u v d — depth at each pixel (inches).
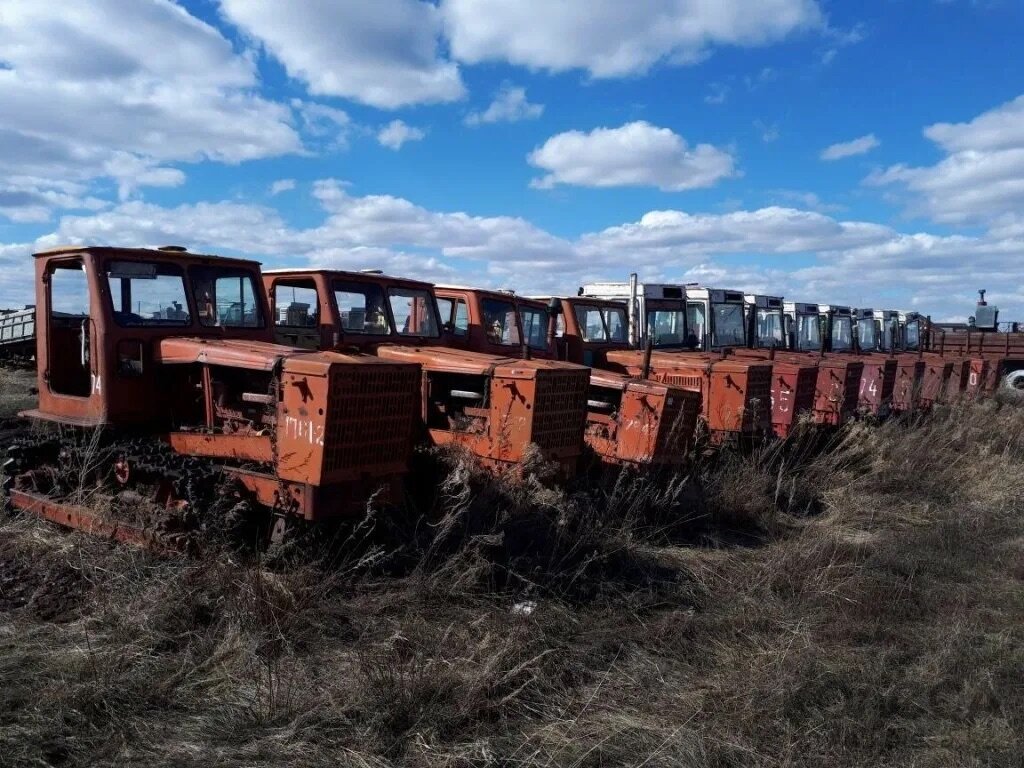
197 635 177.2
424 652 175.8
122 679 157.3
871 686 175.0
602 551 245.1
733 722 158.4
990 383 747.4
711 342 536.1
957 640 199.6
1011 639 203.9
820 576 245.8
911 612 224.1
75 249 240.1
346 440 208.7
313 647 178.2
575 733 151.4
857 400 493.4
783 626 210.7
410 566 222.1
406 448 226.2
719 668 186.1
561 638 192.5
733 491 325.1
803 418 402.3
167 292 249.8
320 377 203.5
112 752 136.9
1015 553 283.7
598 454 321.7
